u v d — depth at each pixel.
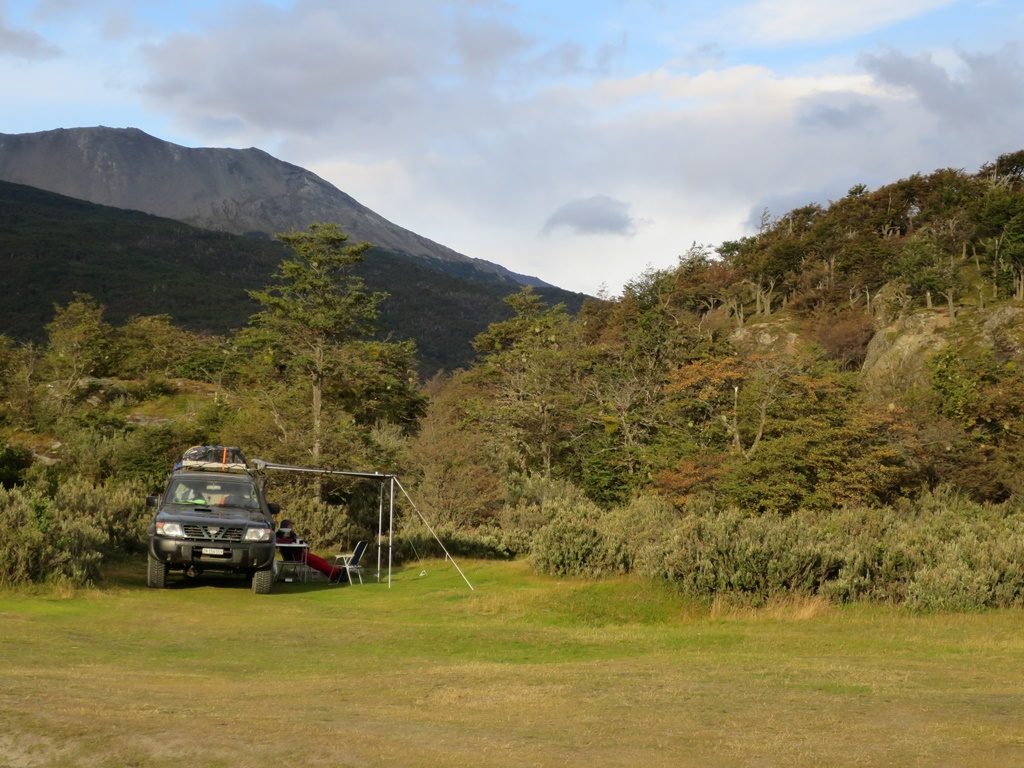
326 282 50.19
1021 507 34.97
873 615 14.90
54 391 66.00
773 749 5.54
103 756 5.00
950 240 133.12
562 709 6.89
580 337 88.81
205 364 78.06
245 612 14.41
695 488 46.34
